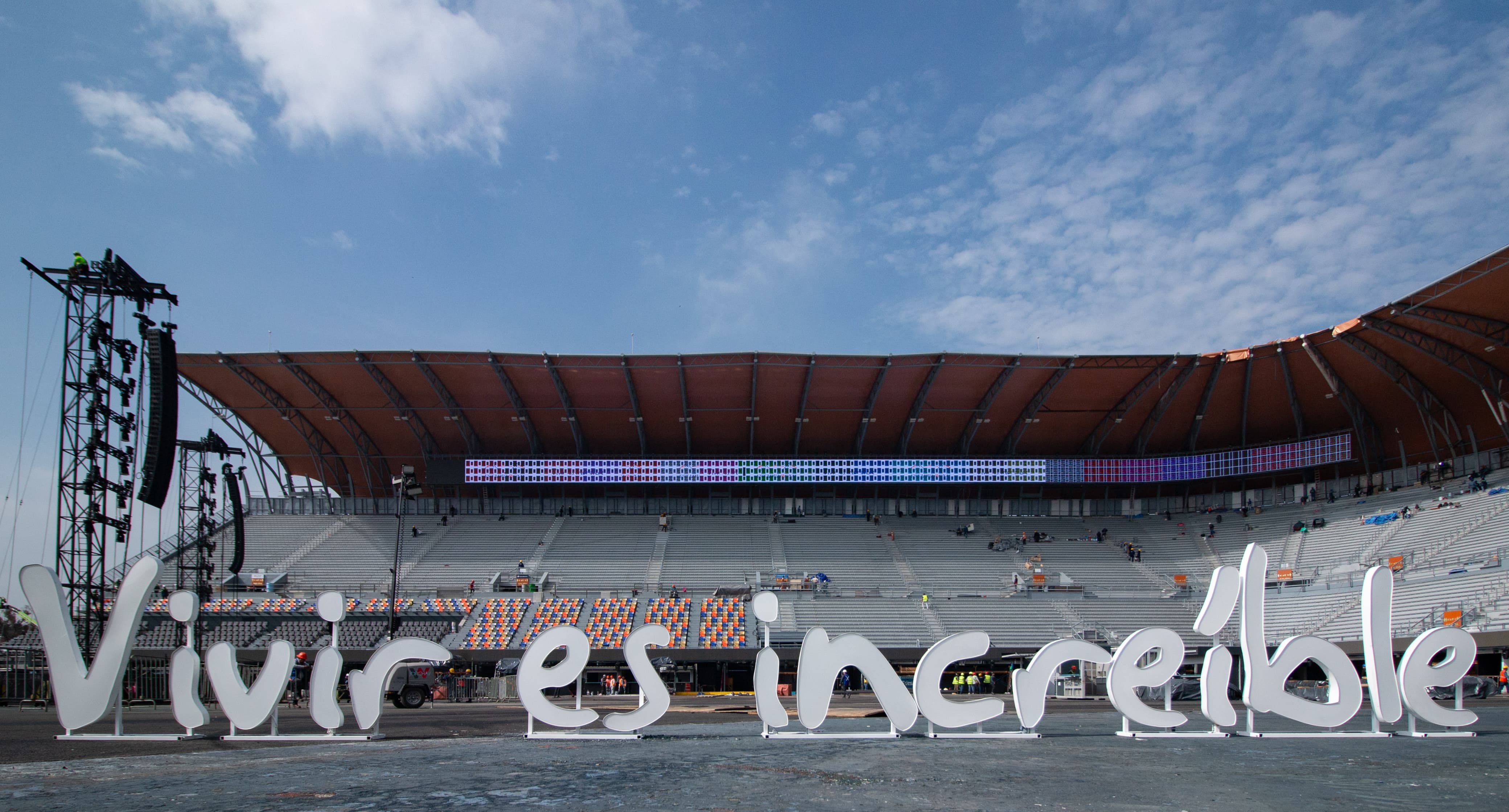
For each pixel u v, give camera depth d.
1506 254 44.41
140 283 40.81
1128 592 66.69
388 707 41.22
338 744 21.39
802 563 70.38
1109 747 20.22
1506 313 50.69
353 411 69.56
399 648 22.20
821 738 22.08
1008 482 73.19
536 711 21.67
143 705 42.66
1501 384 57.34
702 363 62.19
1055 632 60.84
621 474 73.56
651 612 61.38
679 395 67.38
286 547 72.06
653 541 73.31
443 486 78.44
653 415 70.50
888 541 73.81
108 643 21.78
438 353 60.78
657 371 63.69
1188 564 69.81
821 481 73.56
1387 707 22.16
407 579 67.88
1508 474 58.06
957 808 12.36
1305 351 60.88
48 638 21.64
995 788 14.20
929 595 65.81
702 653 57.12
